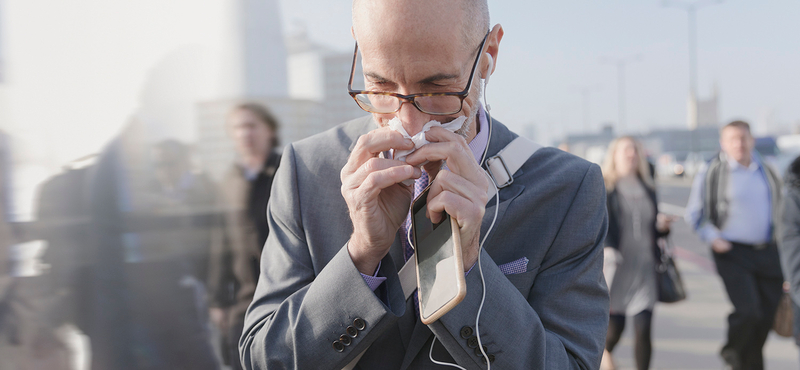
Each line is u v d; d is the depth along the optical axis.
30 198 1.63
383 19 0.86
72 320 1.70
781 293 3.43
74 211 1.70
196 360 1.97
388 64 0.88
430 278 0.85
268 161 2.23
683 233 10.26
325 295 0.94
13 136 1.59
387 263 0.98
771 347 3.94
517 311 0.94
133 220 1.83
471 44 0.91
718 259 3.58
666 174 32.94
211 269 2.09
